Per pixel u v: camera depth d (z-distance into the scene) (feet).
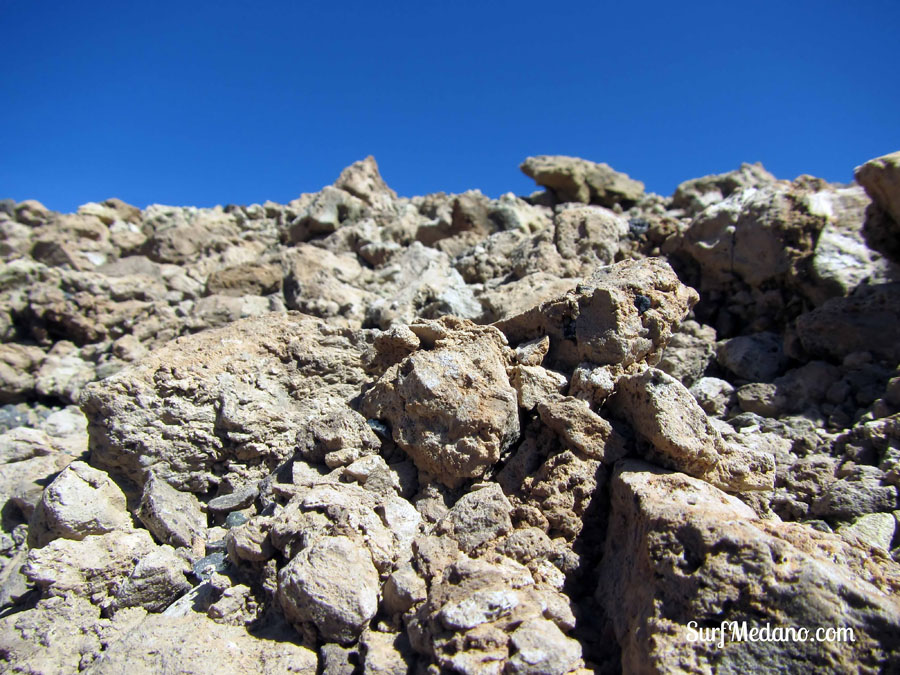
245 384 2.39
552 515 1.70
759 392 2.54
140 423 2.23
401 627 1.55
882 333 2.52
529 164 5.22
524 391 1.97
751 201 3.17
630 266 2.26
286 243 5.12
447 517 1.70
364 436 2.01
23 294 4.21
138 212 6.09
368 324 3.43
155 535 2.06
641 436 1.78
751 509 1.59
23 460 2.82
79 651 1.66
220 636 1.59
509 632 1.39
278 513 1.80
